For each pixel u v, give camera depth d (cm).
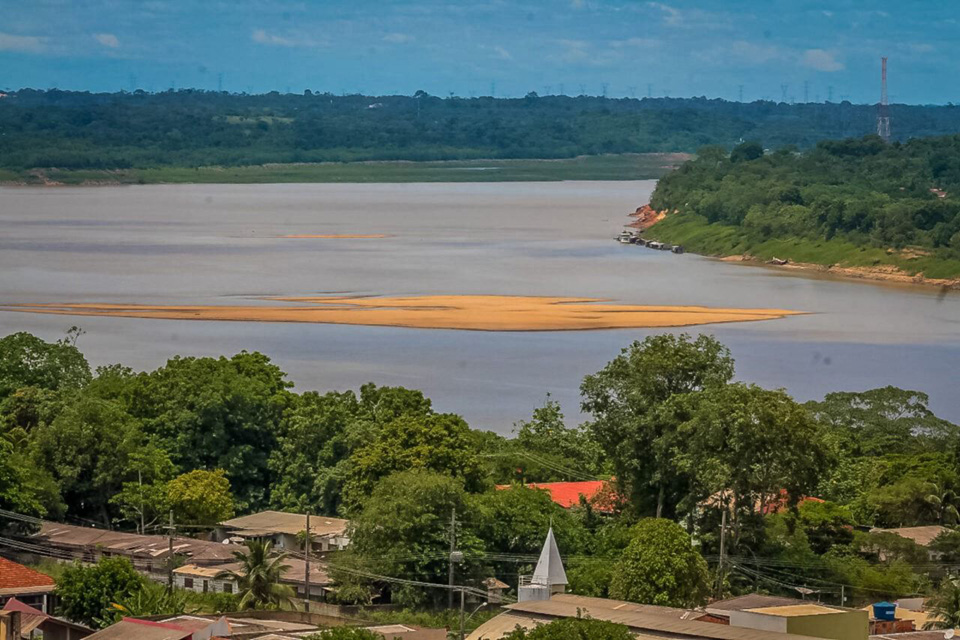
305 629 16562
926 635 17862
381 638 15938
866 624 17325
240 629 16538
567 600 18325
